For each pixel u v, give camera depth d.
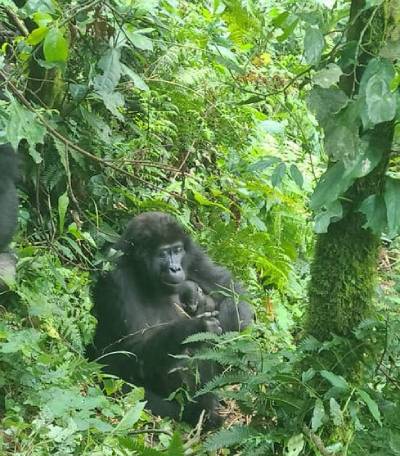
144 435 7.49
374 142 5.80
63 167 9.48
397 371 6.49
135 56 10.63
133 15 8.91
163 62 10.90
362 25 5.93
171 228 9.77
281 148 12.29
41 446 6.23
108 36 9.34
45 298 7.83
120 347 9.21
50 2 7.19
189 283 9.79
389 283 11.28
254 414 6.64
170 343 8.93
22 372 7.05
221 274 10.16
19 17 9.52
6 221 7.53
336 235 6.24
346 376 6.25
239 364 6.66
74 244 8.64
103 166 10.08
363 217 6.15
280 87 12.31
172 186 10.75
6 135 6.32
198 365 8.78
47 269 8.41
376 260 6.34
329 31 6.29
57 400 6.64
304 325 6.51
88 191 10.18
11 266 7.86
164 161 11.25
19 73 7.75
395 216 5.80
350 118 5.57
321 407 5.98
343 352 6.24
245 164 11.68
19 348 6.87
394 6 5.55
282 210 11.35
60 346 7.82
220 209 11.20
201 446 6.65
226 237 10.58
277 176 6.76
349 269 6.25
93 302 9.44
